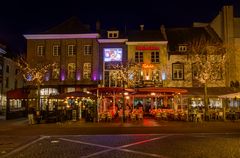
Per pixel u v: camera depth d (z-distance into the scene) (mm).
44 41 45562
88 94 32188
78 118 35000
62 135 19750
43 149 13695
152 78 43500
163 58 43875
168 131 21875
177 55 43969
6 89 50031
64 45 45281
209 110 33812
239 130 22438
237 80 42562
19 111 40281
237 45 43875
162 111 34281
